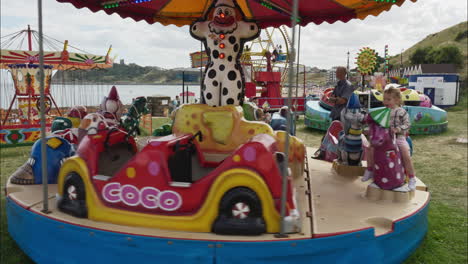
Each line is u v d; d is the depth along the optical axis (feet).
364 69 20.04
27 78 40.57
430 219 14.87
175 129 14.46
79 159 10.54
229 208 9.20
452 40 201.87
